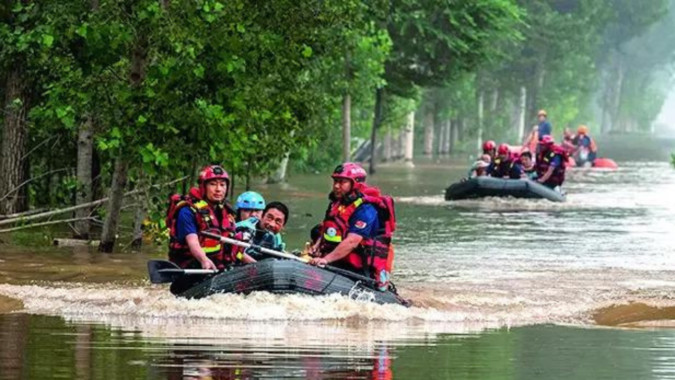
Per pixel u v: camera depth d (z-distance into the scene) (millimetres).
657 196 74062
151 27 37562
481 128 161125
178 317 26812
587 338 25438
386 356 22766
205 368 21109
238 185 75000
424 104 137625
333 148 92250
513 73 168125
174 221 28906
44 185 48375
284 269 27828
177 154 38500
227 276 28000
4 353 22391
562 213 61156
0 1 41406
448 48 88000
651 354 23562
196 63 38281
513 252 43375
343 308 27516
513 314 29125
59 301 29219
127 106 38031
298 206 61344
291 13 41219
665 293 33688
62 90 38562
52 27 38719
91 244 42344
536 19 157500
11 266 36344
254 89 39969
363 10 55750
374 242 28828
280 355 22500
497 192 66938
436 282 35219
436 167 111000
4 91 45562
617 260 41438
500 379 20938
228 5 38625
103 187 45156
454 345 24219
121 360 21766
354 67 74812
